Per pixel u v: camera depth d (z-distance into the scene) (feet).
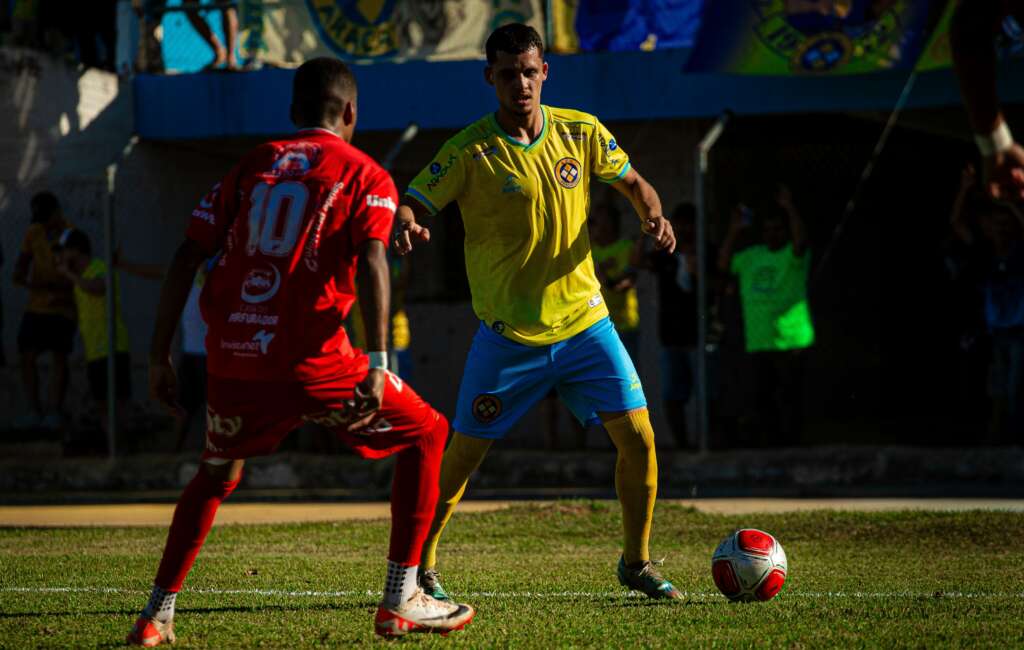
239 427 52.70
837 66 141.38
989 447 137.69
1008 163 42.60
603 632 56.44
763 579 65.51
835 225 196.03
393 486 56.18
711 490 129.18
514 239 66.33
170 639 54.85
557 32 158.51
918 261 213.87
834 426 188.14
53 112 172.96
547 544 95.91
